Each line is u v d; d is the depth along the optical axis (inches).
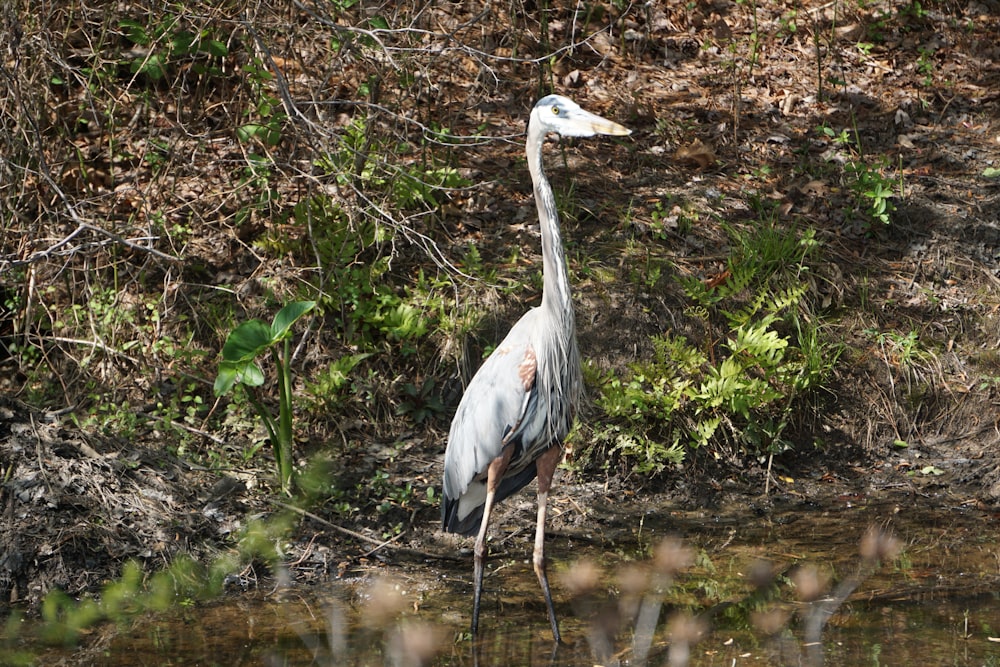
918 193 584.1
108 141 541.0
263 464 439.8
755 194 579.2
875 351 507.2
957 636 339.9
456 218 543.5
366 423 467.5
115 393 463.5
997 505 447.2
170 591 372.8
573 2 689.0
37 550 374.3
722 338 505.4
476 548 355.6
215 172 535.5
